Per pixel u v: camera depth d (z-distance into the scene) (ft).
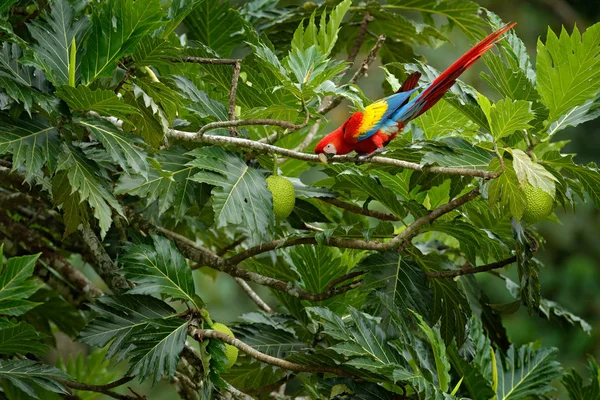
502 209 24.44
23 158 21.20
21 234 31.42
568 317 30.30
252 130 32.40
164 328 23.30
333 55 37.11
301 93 23.15
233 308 58.03
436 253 27.94
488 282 58.59
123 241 26.12
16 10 26.81
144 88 24.97
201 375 25.64
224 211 23.35
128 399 25.36
